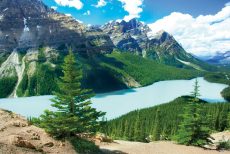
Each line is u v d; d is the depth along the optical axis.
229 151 47.25
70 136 37.28
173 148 45.34
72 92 35.84
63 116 35.12
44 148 32.69
